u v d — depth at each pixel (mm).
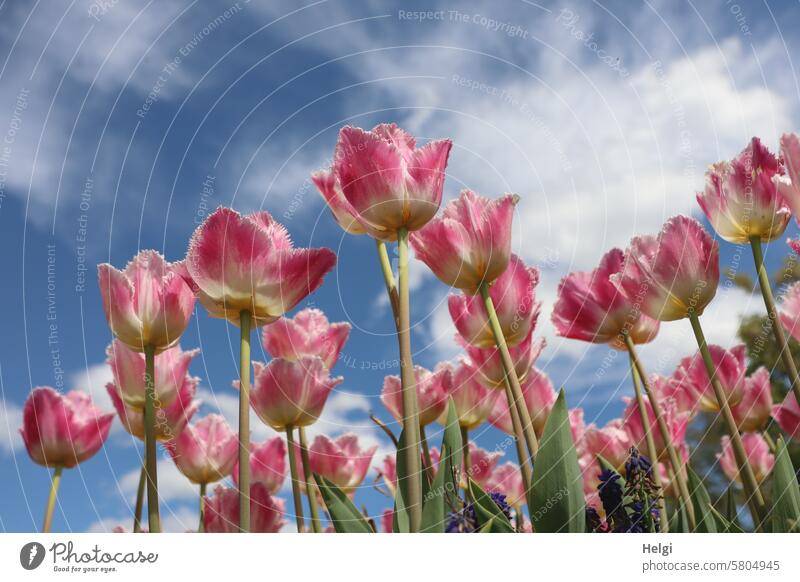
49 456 629
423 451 624
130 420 605
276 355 722
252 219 619
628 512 523
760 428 707
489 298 607
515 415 573
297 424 653
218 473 691
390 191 586
